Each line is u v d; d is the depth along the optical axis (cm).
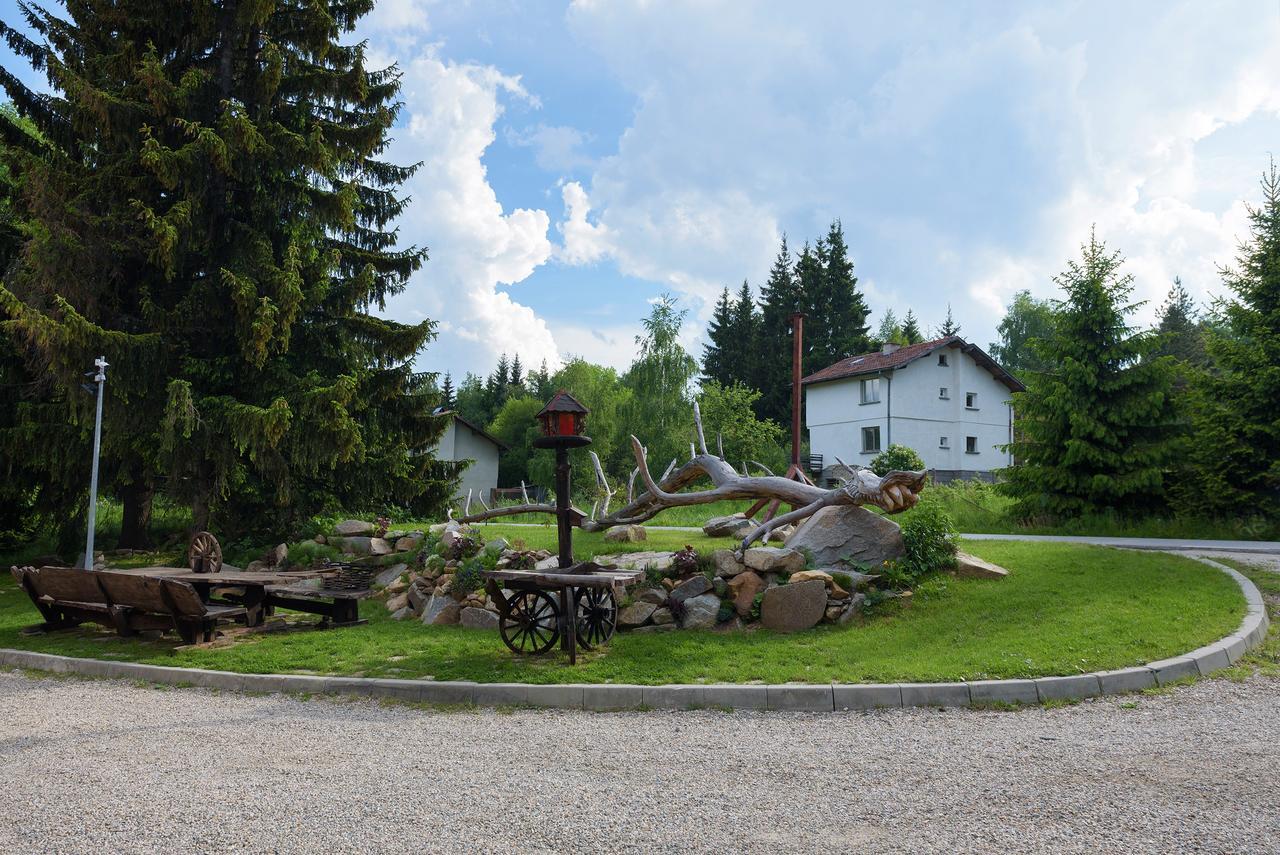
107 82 1523
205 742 541
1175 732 527
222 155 1437
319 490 1688
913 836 360
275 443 1392
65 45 1588
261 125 1550
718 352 6738
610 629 872
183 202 1435
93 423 1412
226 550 1567
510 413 5988
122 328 1550
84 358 1361
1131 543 1442
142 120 1479
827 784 438
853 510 998
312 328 1616
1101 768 454
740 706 633
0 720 612
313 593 1045
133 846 358
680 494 1111
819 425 4569
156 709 647
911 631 822
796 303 6681
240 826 382
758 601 906
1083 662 678
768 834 365
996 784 430
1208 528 1702
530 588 791
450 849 352
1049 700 624
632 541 1245
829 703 628
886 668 686
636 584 949
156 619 949
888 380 4112
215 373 1473
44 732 572
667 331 4688
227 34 1627
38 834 372
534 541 1293
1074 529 1836
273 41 1647
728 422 4731
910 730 554
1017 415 2064
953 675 657
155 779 457
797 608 873
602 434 5009
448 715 621
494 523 1862
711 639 844
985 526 1991
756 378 6394
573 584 762
